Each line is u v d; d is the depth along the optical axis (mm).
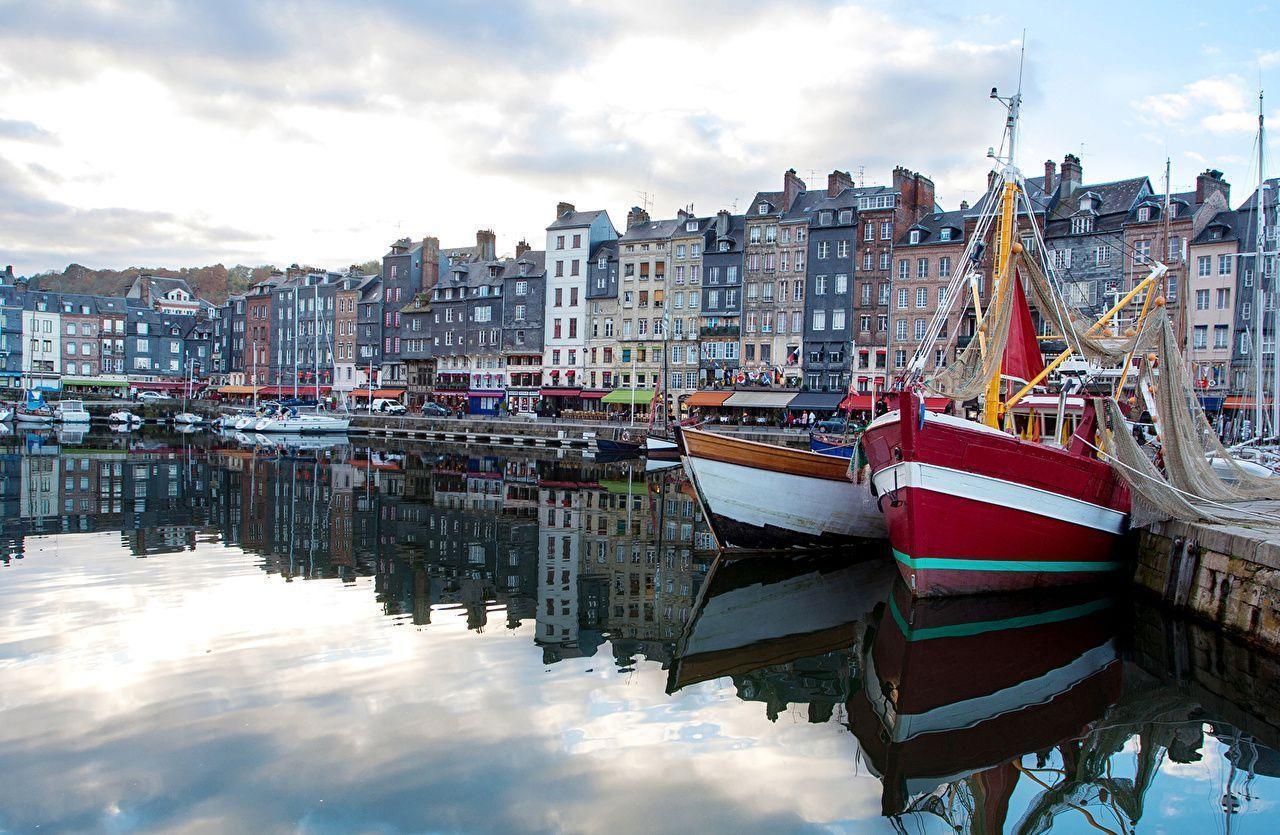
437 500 34750
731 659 14695
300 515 29312
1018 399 19734
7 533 24297
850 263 68250
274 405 93438
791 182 72938
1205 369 52156
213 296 190875
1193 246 53438
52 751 10219
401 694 12312
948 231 63562
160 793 9289
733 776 10117
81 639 14367
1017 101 19375
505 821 8914
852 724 11812
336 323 108625
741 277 73750
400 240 104125
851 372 67688
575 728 11367
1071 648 15344
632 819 9047
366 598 17875
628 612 17750
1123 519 19141
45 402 99688
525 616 17000
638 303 80000
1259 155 33312
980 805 9617
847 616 17703
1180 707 12633
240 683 12562
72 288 194750
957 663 14531
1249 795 10000
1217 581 15398
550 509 33156
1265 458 30469
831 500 23422
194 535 24734
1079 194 59562
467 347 93125
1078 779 10328
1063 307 19844
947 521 17109
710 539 26750
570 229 84438
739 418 69375
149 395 111688
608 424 70500
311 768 9945
